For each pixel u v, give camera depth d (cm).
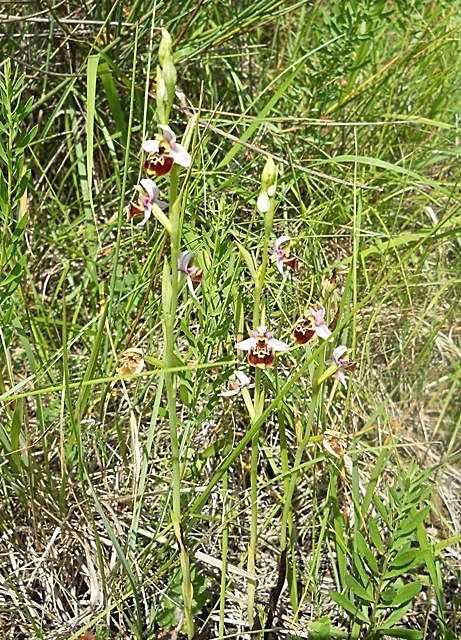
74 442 67
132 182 87
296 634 64
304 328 58
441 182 90
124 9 89
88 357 77
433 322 83
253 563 62
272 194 54
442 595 66
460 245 89
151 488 69
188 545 66
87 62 76
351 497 70
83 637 62
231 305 75
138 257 82
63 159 90
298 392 71
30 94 88
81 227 87
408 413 76
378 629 61
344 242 86
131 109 64
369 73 100
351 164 90
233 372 66
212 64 93
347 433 75
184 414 73
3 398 59
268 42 103
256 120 79
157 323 73
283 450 62
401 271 82
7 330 72
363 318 80
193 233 76
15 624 63
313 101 89
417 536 64
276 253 59
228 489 71
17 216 78
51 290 85
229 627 66
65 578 66
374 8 87
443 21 97
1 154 64
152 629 63
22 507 68
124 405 74
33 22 87
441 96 96
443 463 69
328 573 69
